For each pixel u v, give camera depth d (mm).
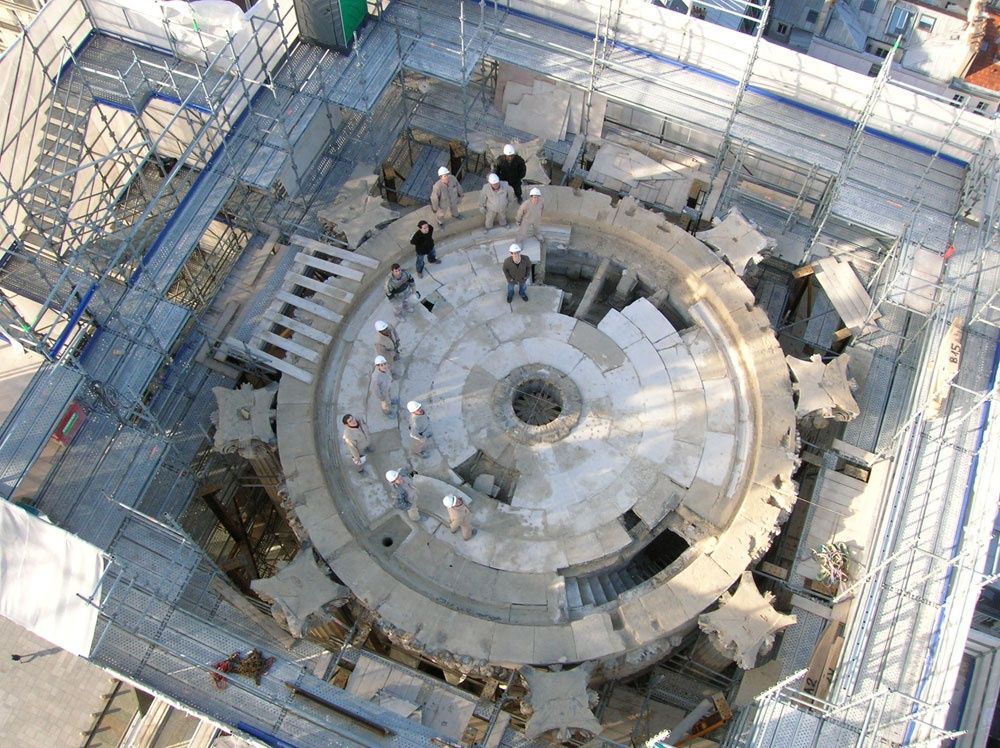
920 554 26938
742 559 28578
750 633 27422
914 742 23922
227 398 30438
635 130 38219
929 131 34562
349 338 32719
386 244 33781
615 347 32719
